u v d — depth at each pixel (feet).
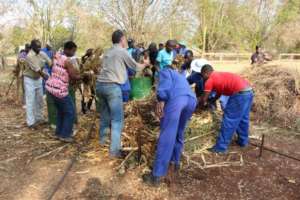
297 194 14.64
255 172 16.42
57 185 14.49
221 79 17.78
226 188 14.84
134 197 13.82
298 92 26.50
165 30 52.65
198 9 100.63
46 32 63.98
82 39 60.90
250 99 18.11
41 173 15.61
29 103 21.16
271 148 19.53
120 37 16.93
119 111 16.66
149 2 49.08
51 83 18.17
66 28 67.26
